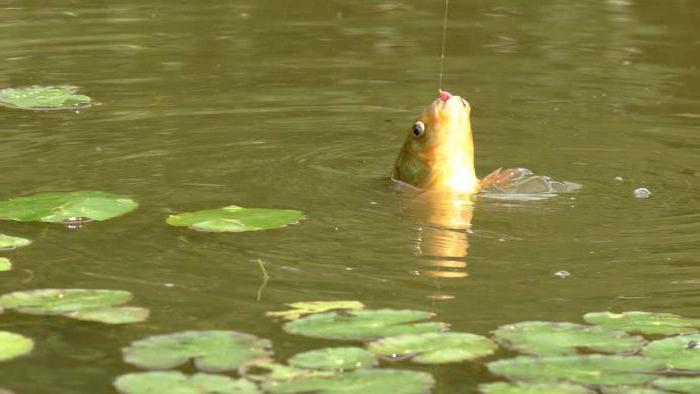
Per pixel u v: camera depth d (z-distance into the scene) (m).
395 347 8.03
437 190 12.08
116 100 15.62
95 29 19.70
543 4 22.12
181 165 12.91
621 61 18.00
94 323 8.64
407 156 12.26
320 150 13.63
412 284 9.46
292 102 15.71
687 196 11.99
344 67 17.61
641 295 9.29
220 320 8.67
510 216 11.27
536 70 17.50
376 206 11.53
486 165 13.21
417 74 17.23
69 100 15.29
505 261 10.03
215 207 11.45
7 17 20.52
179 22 20.41
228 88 16.39
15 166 12.66
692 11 21.36
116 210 10.99
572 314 8.88
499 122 14.98
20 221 10.95
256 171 12.74
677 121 15.01
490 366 7.73
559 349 8.04
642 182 12.52
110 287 9.31
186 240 10.47
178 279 9.52
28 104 15.05
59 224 10.85
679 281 9.60
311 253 10.18
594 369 7.71
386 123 14.85
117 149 13.42
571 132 14.54
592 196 11.96
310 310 8.85
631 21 20.66
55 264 9.82
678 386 7.46
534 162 13.32
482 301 9.11
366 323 8.45
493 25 20.36
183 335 8.24
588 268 9.89
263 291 9.26
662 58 18.16
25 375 7.79
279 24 20.39
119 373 7.82
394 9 21.70
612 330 8.37
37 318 8.77
